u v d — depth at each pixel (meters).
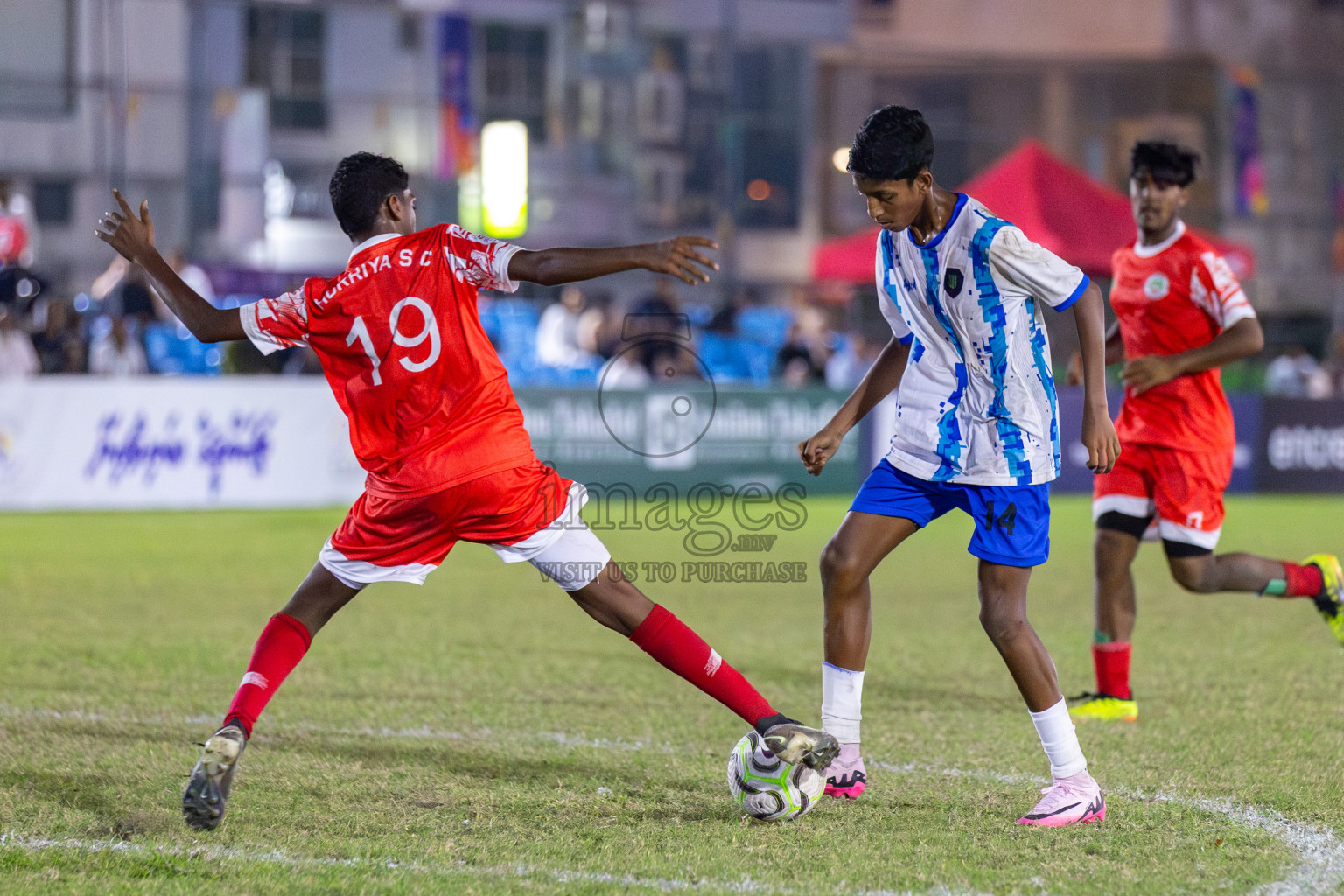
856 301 64.62
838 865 11.88
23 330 46.91
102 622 25.11
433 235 12.84
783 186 83.38
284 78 69.38
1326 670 21.50
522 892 11.12
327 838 12.51
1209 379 18.70
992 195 56.50
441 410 12.82
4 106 60.94
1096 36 102.62
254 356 50.16
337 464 47.53
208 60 65.75
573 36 80.94
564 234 80.56
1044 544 13.74
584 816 13.32
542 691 19.50
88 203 62.25
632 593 13.31
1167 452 18.66
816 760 12.77
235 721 12.48
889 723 17.69
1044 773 15.19
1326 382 63.88
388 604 28.28
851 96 89.44
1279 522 45.12
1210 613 27.42
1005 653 13.53
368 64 72.69
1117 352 19.95
